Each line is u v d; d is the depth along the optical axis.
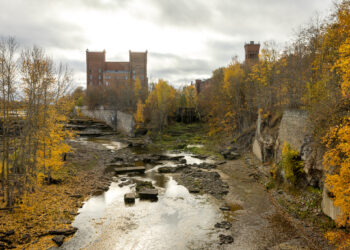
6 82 16.56
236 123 55.34
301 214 19.03
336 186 12.59
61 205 20.22
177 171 33.94
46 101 20.95
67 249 14.61
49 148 23.30
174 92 83.75
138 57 130.00
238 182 28.95
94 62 130.88
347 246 13.73
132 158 41.09
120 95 89.81
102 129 73.81
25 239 15.06
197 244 15.56
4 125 17.64
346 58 12.63
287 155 23.47
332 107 17.64
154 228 17.59
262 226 17.94
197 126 75.94
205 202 22.77
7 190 17.55
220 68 71.75
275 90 37.47
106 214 19.69
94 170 31.88
